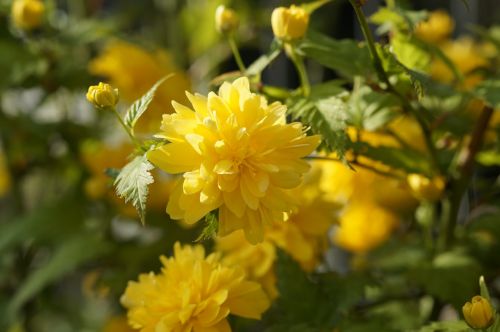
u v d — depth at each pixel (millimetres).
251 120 355
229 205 350
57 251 559
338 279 425
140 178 353
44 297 611
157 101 549
